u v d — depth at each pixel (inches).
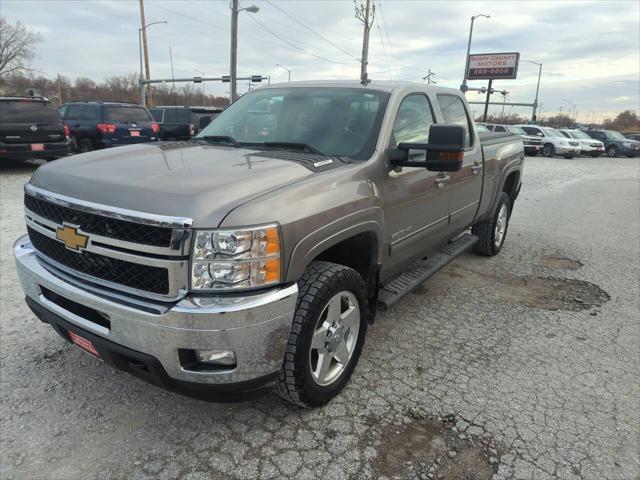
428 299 186.1
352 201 109.8
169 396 117.5
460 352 144.6
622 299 192.4
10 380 120.7
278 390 105.1
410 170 136.7
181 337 84.2
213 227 83.5
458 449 103.0
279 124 139.9
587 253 259.3
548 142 1043.3
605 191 520.4
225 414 111.7
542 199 449.1
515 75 1991.9
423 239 156.4
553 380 131.0
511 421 112.7
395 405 117.0
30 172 456.8
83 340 99.8
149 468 95.0
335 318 111.0
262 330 88.8
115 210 87.1
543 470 98.0
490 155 205.0
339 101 139.7
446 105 171.2
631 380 132.2
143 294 87.6
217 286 84.6
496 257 246.4
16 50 2716.5
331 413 113.1
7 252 210.5
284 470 95.6
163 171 100.2
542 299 190.4
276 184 97.4
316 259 119.6
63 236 96.4
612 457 102.1
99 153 120.3
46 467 94.2
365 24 1048.8
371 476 95.0
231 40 1131.3
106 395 116.8
